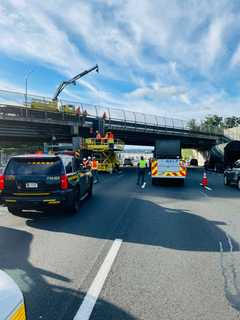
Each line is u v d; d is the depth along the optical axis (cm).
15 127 3225
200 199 1266
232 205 1109
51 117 3350
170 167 1839
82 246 604
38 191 842
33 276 454
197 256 543
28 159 861
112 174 3014
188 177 2727
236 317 341
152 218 874
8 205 851
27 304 369
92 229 745
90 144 2997
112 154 3167
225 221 833
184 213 952
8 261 518
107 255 548
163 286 419
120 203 1155
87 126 3844
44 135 3656
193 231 723
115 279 443
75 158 1023
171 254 554
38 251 572
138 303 372
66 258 532
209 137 5994
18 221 839
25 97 3145
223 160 3353
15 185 848
